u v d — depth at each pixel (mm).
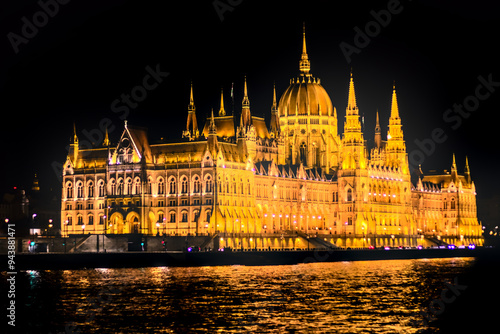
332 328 183375
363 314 199875
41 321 189750
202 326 184500
